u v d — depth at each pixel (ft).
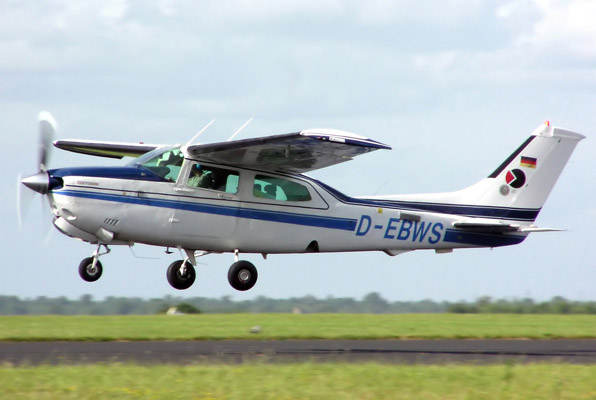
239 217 184.75
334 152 174.60
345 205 197.36
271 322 202.59
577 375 116.06
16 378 105.09
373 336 169.68
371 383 105.60
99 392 98.17
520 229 214.28
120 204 174.19
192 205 179.73
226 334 165.89
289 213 190.19
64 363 121.90
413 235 206.59
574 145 224.53
